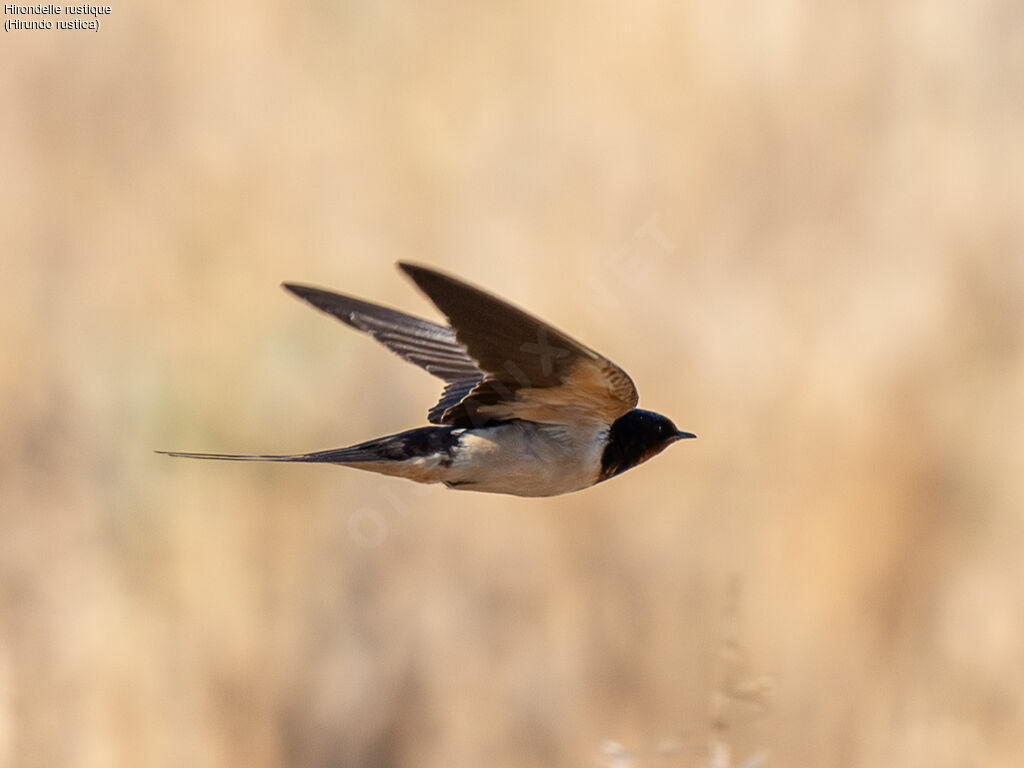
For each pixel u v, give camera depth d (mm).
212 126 15078
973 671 11883
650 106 14586
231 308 13609
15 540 12109
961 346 13242
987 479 12516
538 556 12211
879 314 13305
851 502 12352
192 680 11758
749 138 14328
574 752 11648
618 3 15109
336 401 12789
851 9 14648
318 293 8164
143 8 15523
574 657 11922
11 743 11195
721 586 12039
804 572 12203
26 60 15211
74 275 13898
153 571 12117
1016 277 13445
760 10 14648
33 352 13227
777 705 11562
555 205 14039
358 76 15305
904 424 12688
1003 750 11617
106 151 14891
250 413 12719
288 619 12047
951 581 12180
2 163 14586
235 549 12156
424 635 12039
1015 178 13938
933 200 13938
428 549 12227
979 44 14477
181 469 12484
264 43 15539
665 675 11789
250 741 11734
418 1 15539
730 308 13242
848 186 14117
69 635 11695
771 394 12898
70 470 12461
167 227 14320
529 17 15328
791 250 13758
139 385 12852
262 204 14453
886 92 14516
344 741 11789
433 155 14648
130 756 11422
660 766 11062
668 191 14039
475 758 11758
